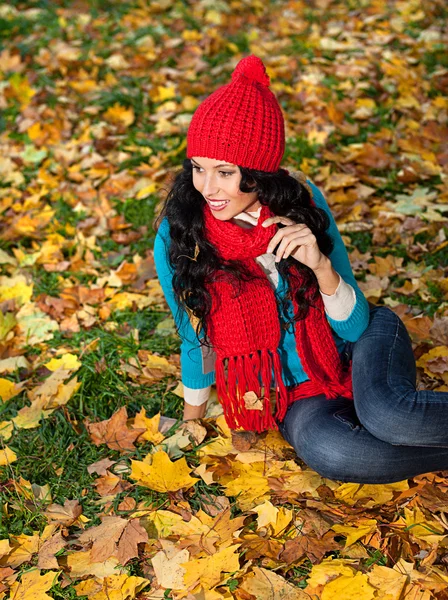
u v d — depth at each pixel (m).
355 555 2.15
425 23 5.96
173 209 2.27
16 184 4.36
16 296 3.42
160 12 6.58
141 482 2.40
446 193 3.77
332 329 2.45
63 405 2.79
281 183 2.17
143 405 2.82
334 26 6.05
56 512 2.37
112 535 2.24
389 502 2.31
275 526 2.24
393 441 2.14
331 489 2.37
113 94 5.09
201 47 5.82
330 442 2.21
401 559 2.09
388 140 4.34
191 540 2.23
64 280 3.55
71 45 5.99
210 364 2.49
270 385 2.57
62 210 4.04
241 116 2.05
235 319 2.31
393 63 5.23
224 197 2.14
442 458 2.21
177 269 2.29
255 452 2.53
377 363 2.25
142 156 4.42
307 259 2.16
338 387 2.37
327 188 3.90
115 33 6.19
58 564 2.21
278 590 2.05
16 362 3.05
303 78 5.14
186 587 2.09
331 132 4.47
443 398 2.13
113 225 3.88
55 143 4.70
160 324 3.20
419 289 3.23
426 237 3.57
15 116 5.06
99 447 2.65
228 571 2.11
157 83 5.29
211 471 2.47
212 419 2.71
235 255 2.26
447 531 2.21
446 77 5.02
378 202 3.83
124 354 3.03
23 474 2.54
